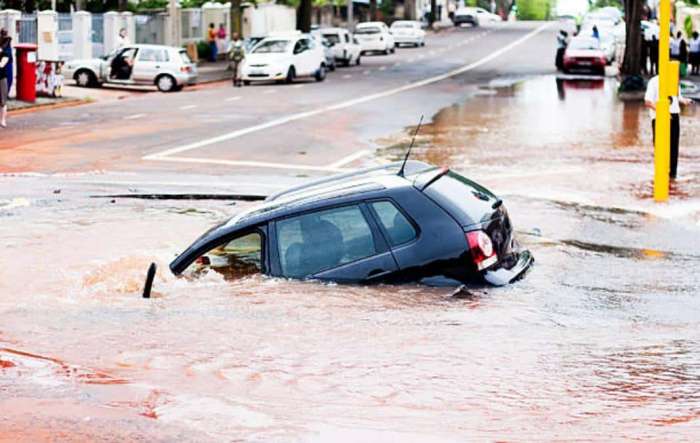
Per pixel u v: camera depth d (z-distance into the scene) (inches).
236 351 382.6
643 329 414.0
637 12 2042.3
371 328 408.8
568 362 368.2
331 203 458.3
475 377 351.3
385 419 310.3
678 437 294.5
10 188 840.3
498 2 7268.7
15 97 1697.8
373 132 1296.8
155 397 330.6
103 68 2085.4
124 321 426.0
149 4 3068.4
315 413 315.6
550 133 1274.6
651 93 925.2
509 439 292.5
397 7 5226.4
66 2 2719.0
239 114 1528.1
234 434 295.0
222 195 791.1
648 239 637.9
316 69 2303.2
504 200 794.2
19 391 336.5
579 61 2454.5
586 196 818.2
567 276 497.7
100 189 835.4
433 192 456.1
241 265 466.0
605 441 291.1
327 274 451.8
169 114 1536.7
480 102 1731.1
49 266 539.8
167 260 533.6
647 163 1012.5
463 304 439.2
